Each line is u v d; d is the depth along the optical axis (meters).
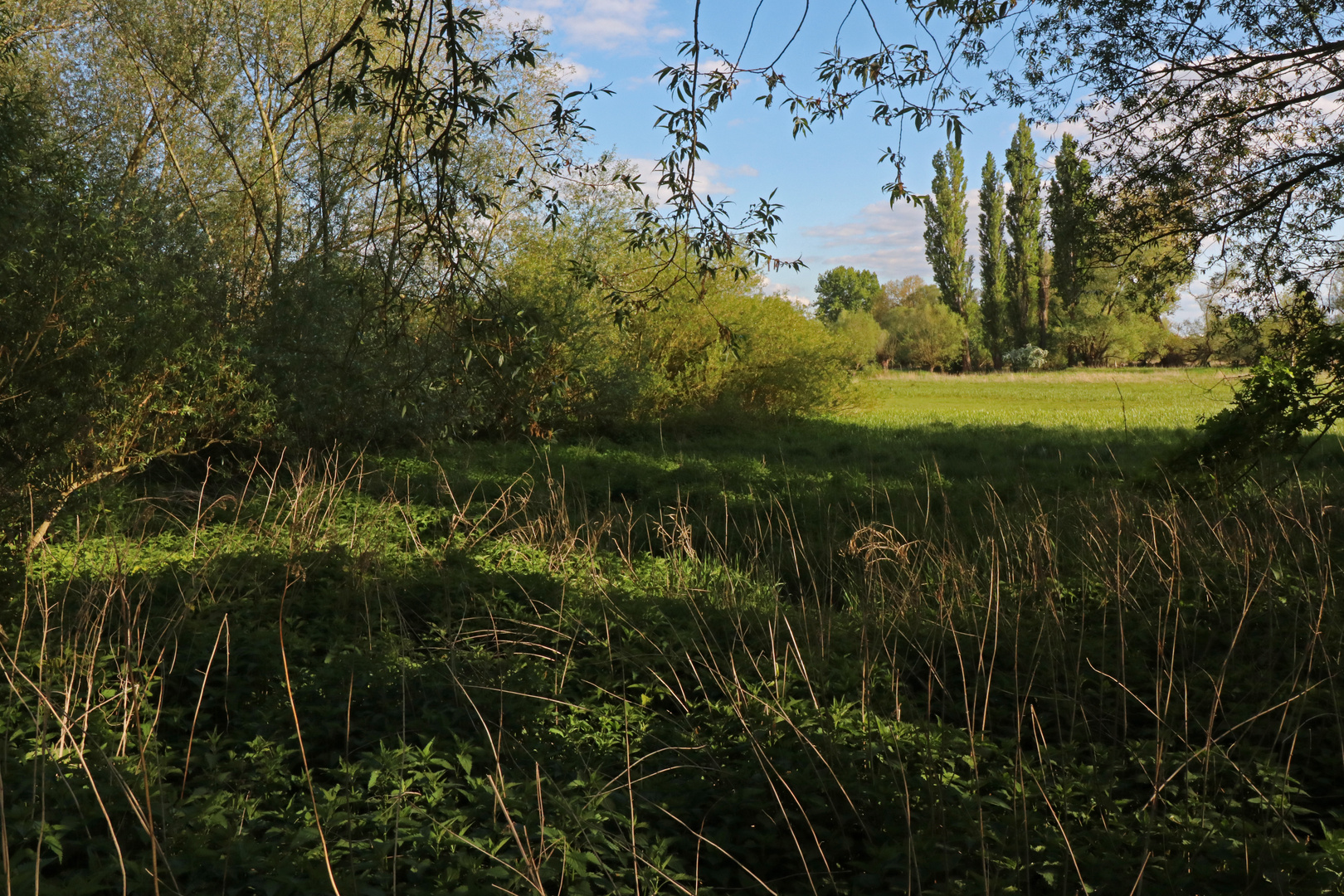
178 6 16.14
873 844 3.49
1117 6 9.91
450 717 4.55
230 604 6.19
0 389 6.51
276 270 13.91
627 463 14.77
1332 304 10.14
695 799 3.79
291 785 3.82
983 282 61.25
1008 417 23.58
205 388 10.97
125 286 8.88
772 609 6.62
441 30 4.53
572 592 6.77
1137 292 11.62
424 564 7.57
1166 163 10.60
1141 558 6.75
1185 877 3.11
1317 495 7.81
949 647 5.74
